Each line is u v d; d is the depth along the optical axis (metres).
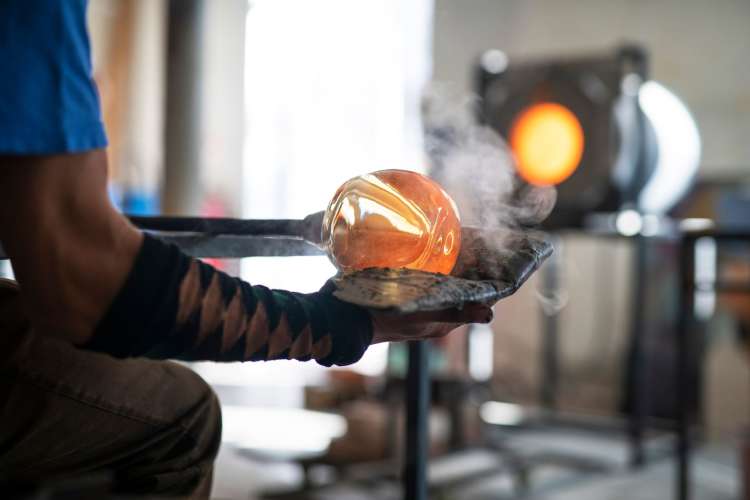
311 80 4.64
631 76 3.11
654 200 3.78
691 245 2.33
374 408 2.77
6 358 0.77
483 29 4.47
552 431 3.70
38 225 0.56
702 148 3.91
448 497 2.55
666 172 3.79
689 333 2.35
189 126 2.78
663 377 3.83
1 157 0.56
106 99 4.33
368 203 0.69
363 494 2.53
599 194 3.04
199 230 0.93
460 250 0.73
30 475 0.81
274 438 3.23
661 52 4.05
